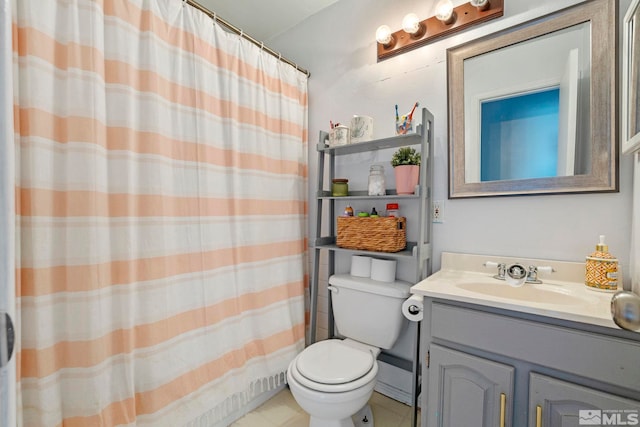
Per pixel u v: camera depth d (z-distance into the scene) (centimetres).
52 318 90
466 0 140
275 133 169
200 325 129
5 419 38
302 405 116
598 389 77
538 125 121
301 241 185
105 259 99
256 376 154
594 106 109
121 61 104
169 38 120
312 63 196
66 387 92
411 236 155
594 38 109
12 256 40
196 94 128
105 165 100
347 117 180
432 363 102
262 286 158
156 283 113
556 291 106
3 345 39
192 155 128
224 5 184
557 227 118
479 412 92
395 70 161
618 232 106
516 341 87
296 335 176
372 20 170
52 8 90
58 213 92
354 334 153
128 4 106
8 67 41
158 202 114
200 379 127
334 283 159
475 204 137
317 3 184
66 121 92
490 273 130
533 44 122
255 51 157
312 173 198
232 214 144
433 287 108
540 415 83
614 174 105
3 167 40
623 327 65
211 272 133
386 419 146
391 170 163
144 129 111
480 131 134
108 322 100
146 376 110
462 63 138
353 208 178
